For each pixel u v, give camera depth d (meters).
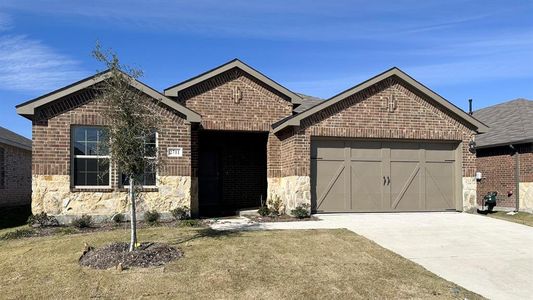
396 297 7.28
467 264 9.30
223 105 15.72
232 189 18.17
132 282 7.47
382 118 15.35
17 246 9.84
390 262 9.08
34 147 12.46
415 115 15.70
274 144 16.05
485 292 7.74
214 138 18.16
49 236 10.94
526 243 11.06
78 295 6.98
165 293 7.09
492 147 19.98
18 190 22.20
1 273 8.02
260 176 18.52
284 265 8.55
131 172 8.98
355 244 10.20
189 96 15.42
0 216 16.22
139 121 9.01
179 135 13.59
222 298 6.96
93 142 13.03
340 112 14.96
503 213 17.72
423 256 9.77
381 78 15.23
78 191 12.69
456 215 15.01
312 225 12.46
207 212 16.12
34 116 12.53
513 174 18.89
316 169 14.91
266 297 7.05
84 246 9.34
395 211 15.48
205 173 18.23
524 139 17.88
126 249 9.11
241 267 8.31
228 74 15.86
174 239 10.22
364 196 15.23
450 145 16.20
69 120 12.73
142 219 13.05
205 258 8.74
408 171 15.73
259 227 12.02
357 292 7.42
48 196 12.48
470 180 16.00
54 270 8.05
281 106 16.28
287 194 15.06
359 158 15.29
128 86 9.09
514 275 8.67
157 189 13.28
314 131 14.66
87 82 12.72
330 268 8.52
